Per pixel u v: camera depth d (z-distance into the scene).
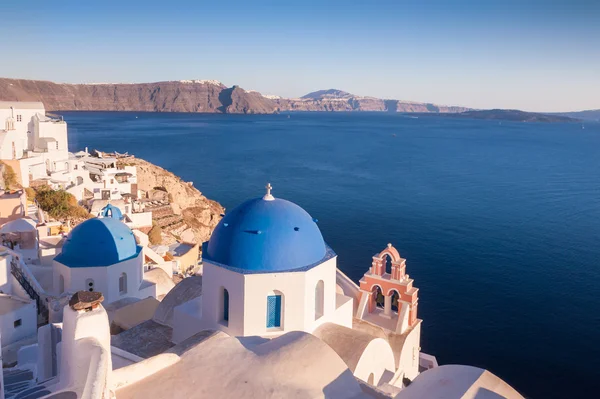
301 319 18.30
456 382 11.66
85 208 56.62
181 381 13.24
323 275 19.34
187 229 68.38
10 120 63.56
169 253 48.81
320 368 13.69
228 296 18.38
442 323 45.03
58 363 15.05
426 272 56.56
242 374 13.38
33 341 24.08
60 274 26.80
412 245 66.12
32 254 33.56
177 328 19.88
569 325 45.00
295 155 162.12
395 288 24.56
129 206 59.88
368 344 17.94
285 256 18.16
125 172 71.69
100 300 12.30
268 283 17.84
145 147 175.12
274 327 18.50
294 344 14.66
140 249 29.88
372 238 69.06
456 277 55.19
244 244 18.17
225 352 14.71
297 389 12.73
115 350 16.50
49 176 60.16
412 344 24.23
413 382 12.62
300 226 19.11
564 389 36.06
